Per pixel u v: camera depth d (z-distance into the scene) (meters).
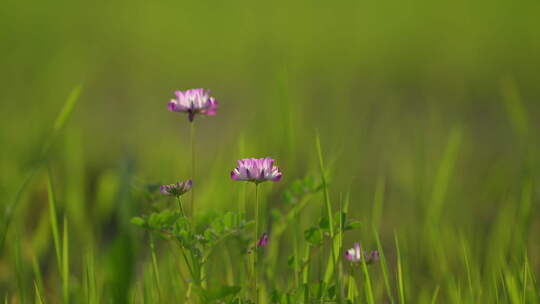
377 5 10.04
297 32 7.76
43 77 4.96
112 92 5.09
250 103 4.69
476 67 6.22
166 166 3.11
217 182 3.02
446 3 10.16
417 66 6.26
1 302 2.94
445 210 3.08
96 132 3.81
